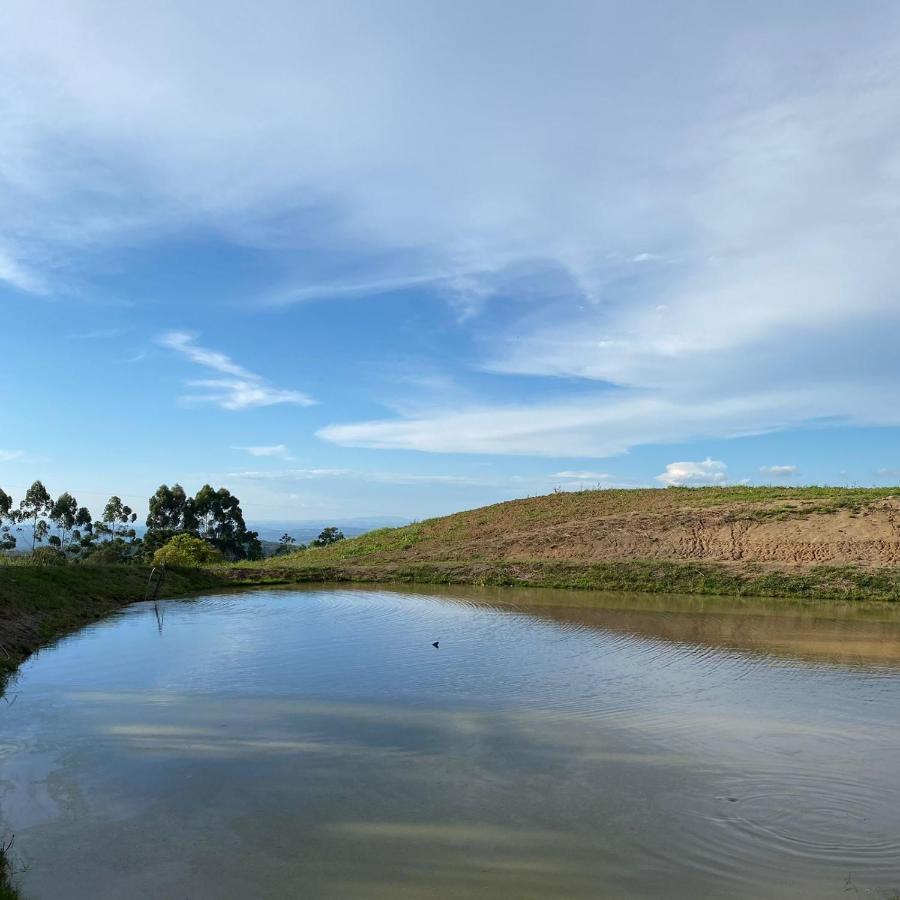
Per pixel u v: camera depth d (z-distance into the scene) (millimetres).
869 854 6418
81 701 11297
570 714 10648
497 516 45438
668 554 31297
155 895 5781
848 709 10914
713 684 12438
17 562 24484
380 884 5922
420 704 11148
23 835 6824
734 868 6176
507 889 5840
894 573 25203
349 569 31859
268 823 7031
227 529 69875
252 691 11938
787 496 37750
